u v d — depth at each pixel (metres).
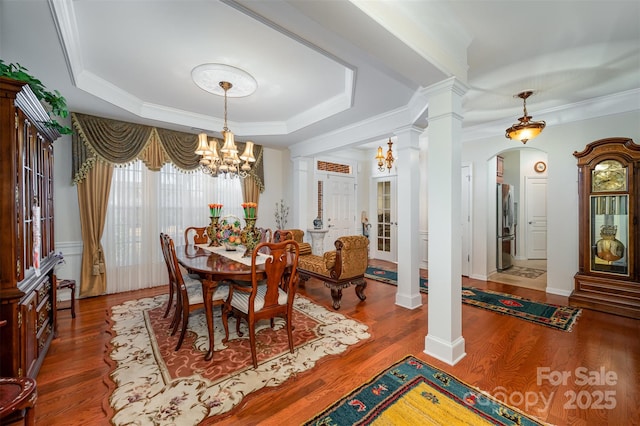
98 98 3.10
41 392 1.88
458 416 1.67
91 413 1.70
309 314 3.27
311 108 3.96
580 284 3.52
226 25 2.12
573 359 2.28
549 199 4.07
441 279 2.29
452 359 2.22
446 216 2.25
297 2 1.43
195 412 1.71
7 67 1.74
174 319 2.76
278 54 2.53
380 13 1.61
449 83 2.19
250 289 2.34
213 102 3.71
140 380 2.01
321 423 1.62
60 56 2.30
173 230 4.52
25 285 1.80
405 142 3.51
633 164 3.22
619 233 3.33
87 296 3.80
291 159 5.61
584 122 3.72
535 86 3.16
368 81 2.80
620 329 2.83
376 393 1.88
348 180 6.68
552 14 1.97
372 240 6.90
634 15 1.97
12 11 1.75
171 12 1.96
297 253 2.43
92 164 3.77
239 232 3.24
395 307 3.51
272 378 2.04
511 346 2.50
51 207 2.73
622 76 2.92
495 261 5.31
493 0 1.84
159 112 3.89
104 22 2.06
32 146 2.09
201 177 4.79
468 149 4.95
